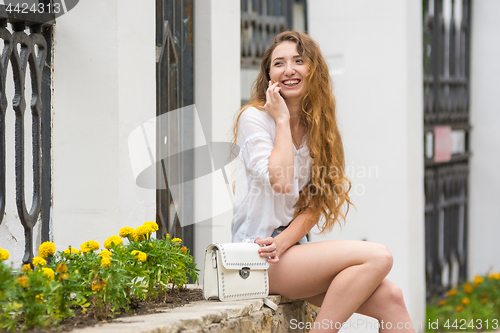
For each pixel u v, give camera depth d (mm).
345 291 2047
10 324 1601
